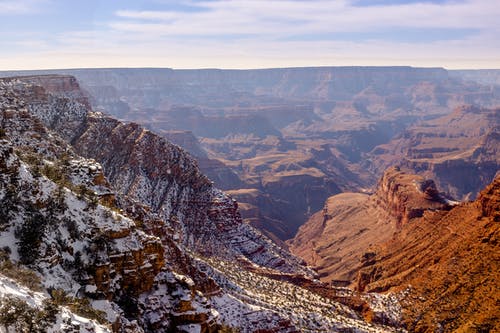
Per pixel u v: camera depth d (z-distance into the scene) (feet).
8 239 142.82
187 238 415.23
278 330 223.10
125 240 167.12
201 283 232.53
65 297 131.03
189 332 167.32
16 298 109.09
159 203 437.99
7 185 152.87
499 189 411.95
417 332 321.32
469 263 359.66
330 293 378.32
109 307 145.18
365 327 292.40
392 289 401.29
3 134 169.37
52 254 146.00
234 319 216.95
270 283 334.44
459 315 317.01
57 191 164.86
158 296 169.07
